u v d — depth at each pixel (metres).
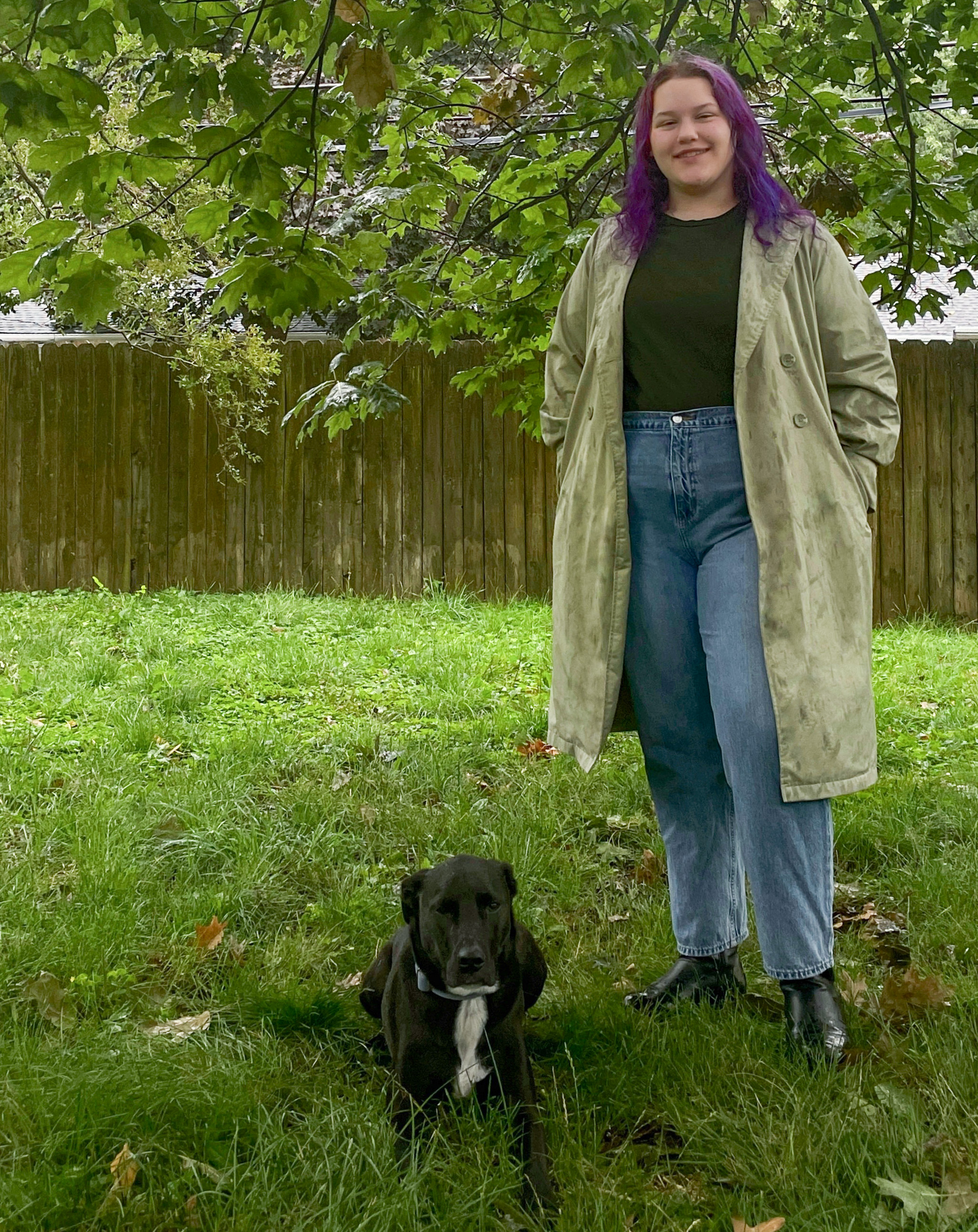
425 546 10.59
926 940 3.60
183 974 3.39
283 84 8.20
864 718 2.93
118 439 10.76
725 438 2.90
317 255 4.33
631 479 2.99
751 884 2.94
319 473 10.64
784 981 2.94
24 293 4.19
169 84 3.52
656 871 4.22
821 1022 2.86
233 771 5.10
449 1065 2.65
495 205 5.93
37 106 3.35
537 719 6.04
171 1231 2.24
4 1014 3.10
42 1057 2.73
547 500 10.45
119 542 10.82
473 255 6.01
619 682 3.05
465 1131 2.60
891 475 10.19
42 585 10.91
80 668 6.93
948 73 5.45
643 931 3.74
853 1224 2.22
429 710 6.38
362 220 5.61
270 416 10.66
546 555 10.50
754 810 2.87
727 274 2.91
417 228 5.65
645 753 3.19
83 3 3.34
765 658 2.82
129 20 3.48
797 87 5.64
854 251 6.20
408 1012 2.67
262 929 3.80
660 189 3.04
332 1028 3.12
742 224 2.96
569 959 3.51
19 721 5.92
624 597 3.01
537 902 3.98
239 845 4.26
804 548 2.84
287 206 4.80
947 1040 2.87
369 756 5.49
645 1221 2.28
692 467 2.92
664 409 2.96
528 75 5.28
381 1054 3.04
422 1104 2.62
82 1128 2.43
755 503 2.84
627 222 3.04
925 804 4.80
